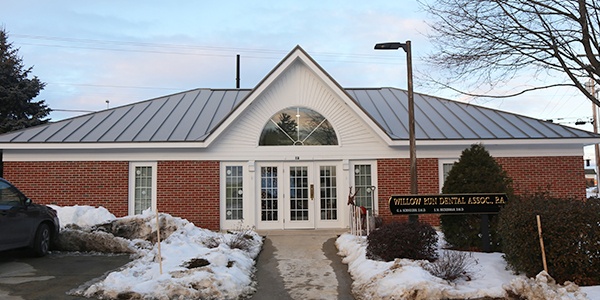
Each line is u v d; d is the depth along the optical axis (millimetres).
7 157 15742
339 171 16250
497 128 17141
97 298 7391
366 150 16250
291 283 8750
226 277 8070
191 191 15945
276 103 16250
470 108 19344
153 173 16000
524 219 7758
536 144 16406
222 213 15961
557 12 10273
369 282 8102
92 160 15922
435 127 17109
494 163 10883
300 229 15914
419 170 16281
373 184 16188
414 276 7652
